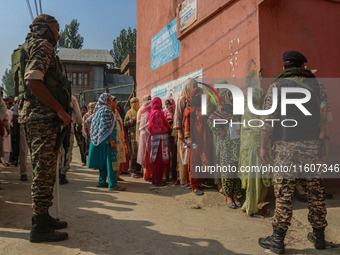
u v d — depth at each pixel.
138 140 6.59
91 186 5.39
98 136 4.98
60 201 4.08
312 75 2.79
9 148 7.02
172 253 2.59
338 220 3.35
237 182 4.30
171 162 6.16
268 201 4.16
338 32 4.97
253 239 3.02
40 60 2.42
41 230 2.64
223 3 5.23
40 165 2.61
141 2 9.79
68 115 2.67
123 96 20.34
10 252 2.42
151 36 8.87
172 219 3.59
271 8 4.52
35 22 2.66
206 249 2.71
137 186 5.68
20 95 2.70
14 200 4.01
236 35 4.95
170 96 7.53
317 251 2.73
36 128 2.61
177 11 7.01
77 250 2.53
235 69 4.96
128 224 3.29
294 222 3.49
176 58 7.23
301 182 2.78
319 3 4.86
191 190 4.96
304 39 4.72
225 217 3.82
